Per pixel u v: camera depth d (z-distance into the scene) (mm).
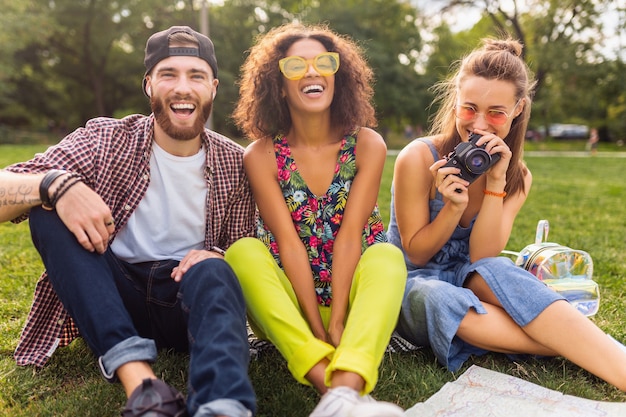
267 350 2377
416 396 2008
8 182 1836
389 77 30500
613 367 1983
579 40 27578
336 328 2047
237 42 31312
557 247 2473
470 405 1897
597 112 35938
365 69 2467
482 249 2434
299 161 2375
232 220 2387
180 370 2168
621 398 1987
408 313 2270
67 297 1762
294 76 2244
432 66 34438
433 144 2525
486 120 2318
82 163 2062
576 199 8258
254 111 2412
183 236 2240
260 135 2424
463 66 2400
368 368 1666
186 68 2068
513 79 2291
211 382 1468
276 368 2234
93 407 1929
